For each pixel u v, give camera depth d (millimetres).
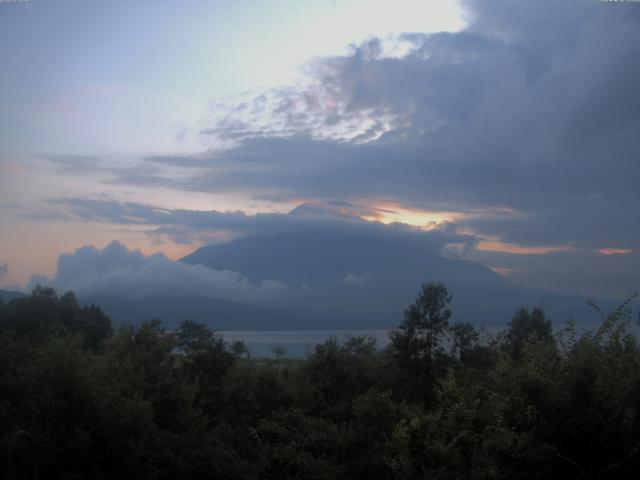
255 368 15844
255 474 9586
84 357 10203
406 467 8164
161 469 8992
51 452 8086
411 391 15820
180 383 13078
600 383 7902
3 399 9258
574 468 7699
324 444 10117
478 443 8344
